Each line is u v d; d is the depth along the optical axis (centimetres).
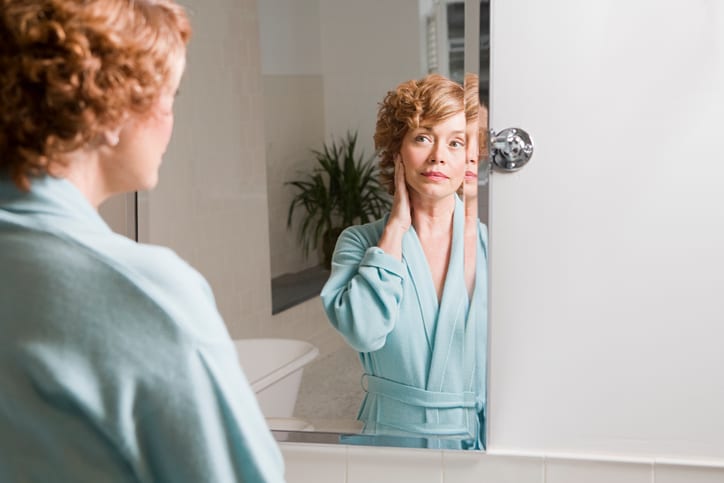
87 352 68
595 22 133
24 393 68
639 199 135
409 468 143
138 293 69
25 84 69
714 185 133
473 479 142
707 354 136
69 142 70
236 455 71
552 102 135
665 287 136
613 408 139
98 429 68
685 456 138
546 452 141
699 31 131
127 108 72
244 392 73
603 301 138
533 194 137
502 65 136
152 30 73
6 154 71
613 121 134
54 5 68
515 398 141
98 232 72
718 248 134
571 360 139
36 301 68
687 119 133
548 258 138
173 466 69
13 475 70
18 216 70
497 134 137
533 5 134
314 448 145
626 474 138
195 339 70
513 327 140
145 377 68
